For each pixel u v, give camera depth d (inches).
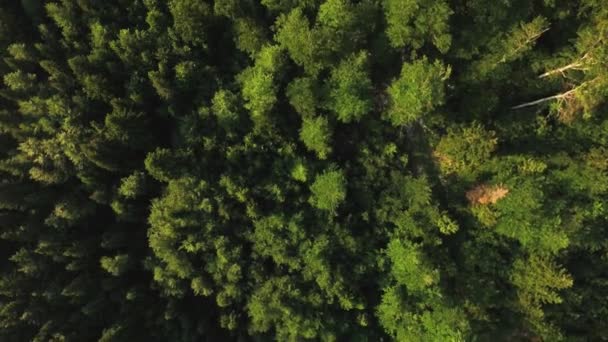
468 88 1499.8
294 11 1376.7
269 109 1416.1
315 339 1510.8
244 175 1467.8
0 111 1430.9
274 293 1437.0
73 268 1418.6
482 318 1504.7
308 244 1471.5
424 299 1487.5
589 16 1435.8
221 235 1445.6
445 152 1483.8
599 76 1268.5
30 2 1496.1
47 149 1384.1
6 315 1374.3
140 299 1489.9
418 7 1327.5
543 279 1439.5
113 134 1405.0
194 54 1507.1
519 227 1435.8
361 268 1497.3
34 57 1477.6
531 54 1488.7
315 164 1505.9
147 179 1464.1
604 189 1465.3
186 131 1457.9
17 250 1486.2
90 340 1445.6
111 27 1488.7
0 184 1384.1
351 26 1406.3
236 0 1411.2
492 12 1387.8
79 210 1429.6
